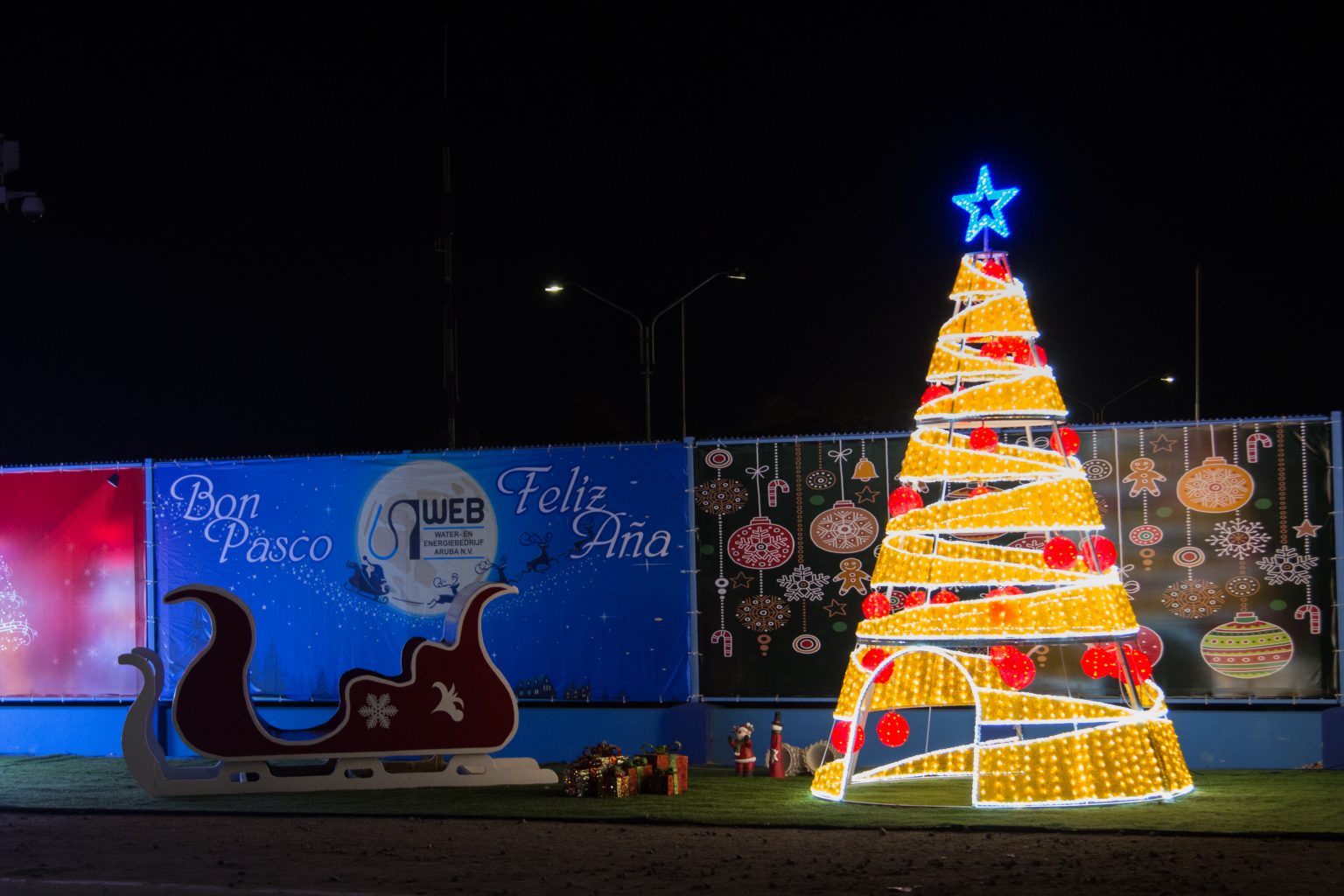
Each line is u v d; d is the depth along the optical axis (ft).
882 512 56.24
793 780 51.16
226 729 50.14
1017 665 46.34
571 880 33.78
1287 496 52.90
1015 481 56.70
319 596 61.11
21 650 63.52
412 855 37.65
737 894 31.96
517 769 51.88
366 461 61.11
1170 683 53.47
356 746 50.78
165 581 62.59
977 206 49.32
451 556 60.03
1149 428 53.93
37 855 38.78
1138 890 31.83
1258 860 35.22
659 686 57.77
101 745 62.49
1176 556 53.62
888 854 36.83
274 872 35.50
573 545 58.95
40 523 63.77
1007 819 41.75
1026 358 47.62
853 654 48.11
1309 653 52.54
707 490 57.82
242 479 62.23
